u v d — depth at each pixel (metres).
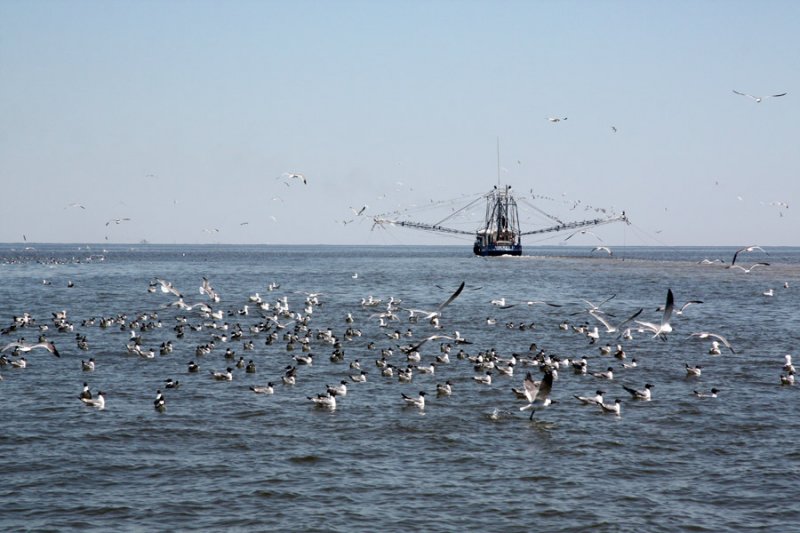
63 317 94.62
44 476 39.12
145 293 143.25
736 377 62.56
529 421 48.72
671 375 63.47
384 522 34.41
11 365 65.19
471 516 35.00
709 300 130.25
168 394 55.66
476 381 60.03
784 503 36.28
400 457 42.09
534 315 109.44
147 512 35.25
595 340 82.00
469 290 153.62
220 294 143.88
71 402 53.00
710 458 42.03
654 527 33.97
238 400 53.94
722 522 34.47
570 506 35.97
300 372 64.38
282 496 36.97
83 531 33.53
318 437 45.38
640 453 42.75
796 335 86.69
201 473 39.66
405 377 60.59
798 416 50.03
